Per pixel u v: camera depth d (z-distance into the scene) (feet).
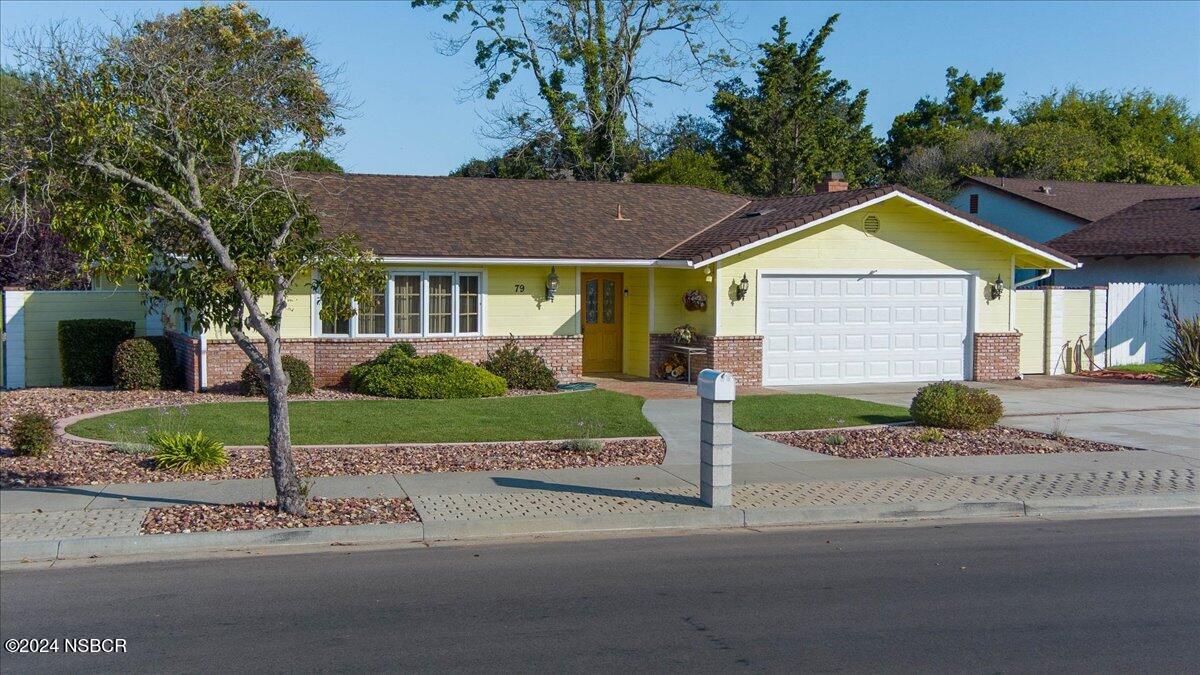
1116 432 53.57
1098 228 103.50
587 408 57.52
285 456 33.71
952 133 178.50
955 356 76.95
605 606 25.66
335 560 30.14
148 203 32.35
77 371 69.62
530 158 136.36
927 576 28.73
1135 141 191.42
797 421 54.75
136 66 37.76
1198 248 87.04
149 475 39.22
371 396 62.69
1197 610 25.67
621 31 132.77
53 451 43.62
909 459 45.68
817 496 38.09
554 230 74.74
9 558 29.68
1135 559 30.86
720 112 155.43
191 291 31.48
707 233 77.92
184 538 31.04
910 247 74.90
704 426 36.42
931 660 21.89
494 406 57.72
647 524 34.83
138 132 32.50
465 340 70.49
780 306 72.28
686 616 24.88
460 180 82.33
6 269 87.71
